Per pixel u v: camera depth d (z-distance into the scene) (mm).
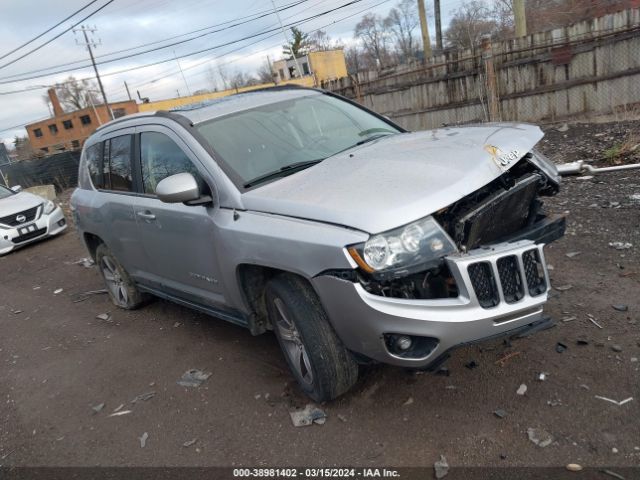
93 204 5141
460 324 2607
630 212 5281
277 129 3879
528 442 2646
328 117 4238
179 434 3314
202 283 3934
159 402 3738
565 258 4625
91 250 5855
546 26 23047
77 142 67938
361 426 3016
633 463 2408
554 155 8320
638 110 9977
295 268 2885
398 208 2619
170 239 4008
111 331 5293
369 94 14156
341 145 3906
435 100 13047
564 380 3053
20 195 11375
